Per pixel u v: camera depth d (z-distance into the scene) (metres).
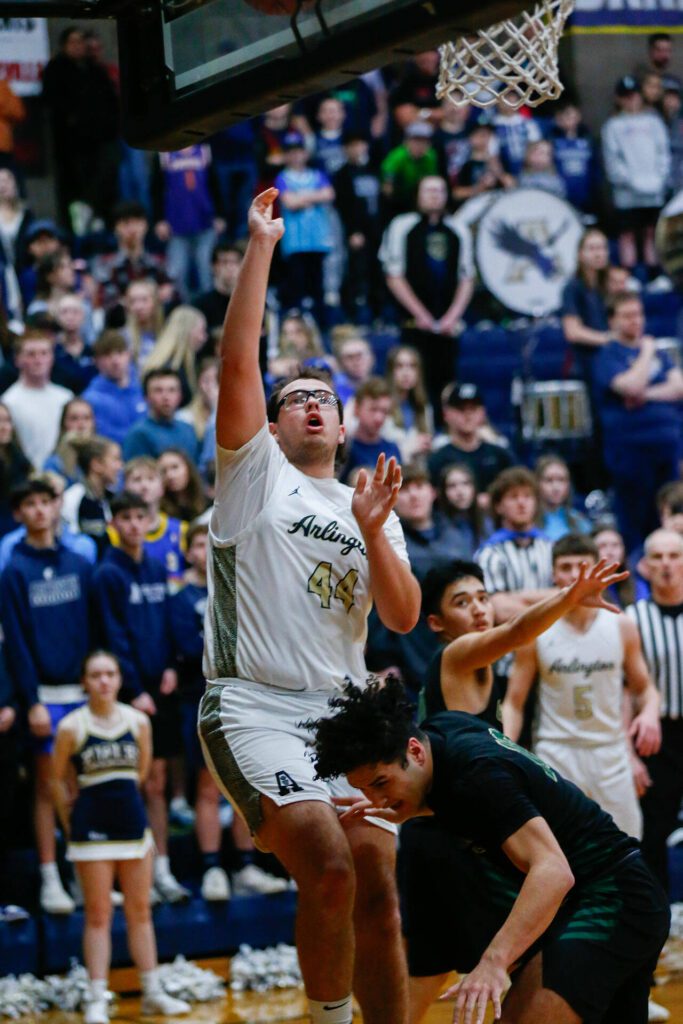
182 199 10.66
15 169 10.21
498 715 4.98
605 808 6.87
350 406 9.56
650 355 10.45
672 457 10.41
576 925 3.98
